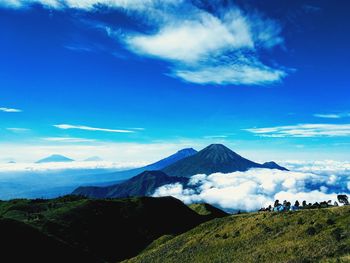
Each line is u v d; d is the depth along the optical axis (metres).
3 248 126.88
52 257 136.38
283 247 77.69
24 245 133.62
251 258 79.62
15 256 126.25
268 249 81.06
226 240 103.19
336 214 87.62
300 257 68.06
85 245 185.50
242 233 102.38
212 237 110.69
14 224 142.50
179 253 110.88
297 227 88.44
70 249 149.38
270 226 97.94
